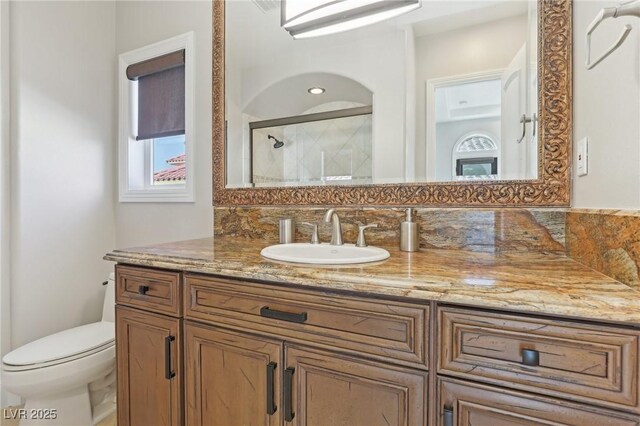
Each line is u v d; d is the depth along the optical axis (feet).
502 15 3.92
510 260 3.30
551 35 3.55
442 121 4.19
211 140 5.62
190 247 4.33
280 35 5.19
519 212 3.68
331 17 4.85
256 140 5.31
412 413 2.37
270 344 2.93
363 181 4.59
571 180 3.47
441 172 4.16
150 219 6.35
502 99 3.90
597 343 1.89
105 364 4.90
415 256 3.59
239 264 3.14
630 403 1.82
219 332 3.19
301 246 4.27
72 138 6.25
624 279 2.25
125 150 6.66
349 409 2.60
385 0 4.52
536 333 2.03
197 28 5.79
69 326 6.22
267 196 5.13
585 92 3.13
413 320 2.36
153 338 3.63
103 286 6.70
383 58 4.53
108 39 6.79
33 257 5.76
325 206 4.70
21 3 5.59
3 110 5.52
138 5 6.50
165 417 3.54
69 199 6.21
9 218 5.59
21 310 5.61
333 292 2.66
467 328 2.21
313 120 4.94
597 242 2.70
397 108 4.43
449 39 4.18
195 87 5.78
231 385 3.14
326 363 2.68
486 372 2.15
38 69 5.81
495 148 3.91
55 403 4.70
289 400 2.83
